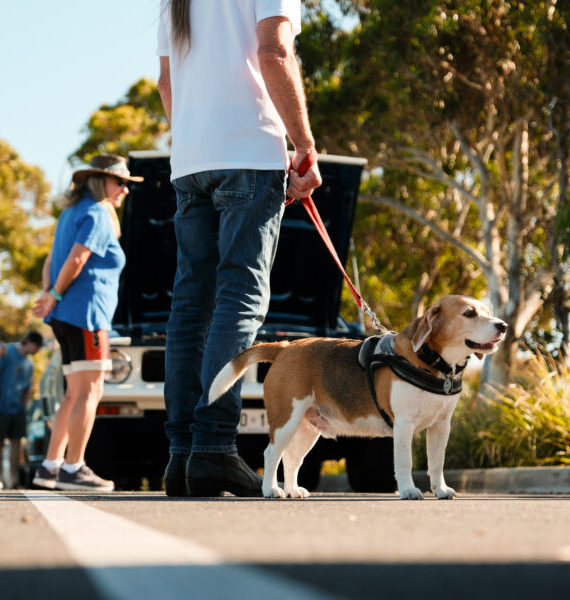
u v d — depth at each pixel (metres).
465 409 8.92
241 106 4.06
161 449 6.48
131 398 6.04
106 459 6.11
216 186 4.11
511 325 15.14
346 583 1.33
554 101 12.66
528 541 1.84
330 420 4.26
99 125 26.52
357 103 15.78
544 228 15.34
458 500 3.95
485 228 16.27
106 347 5.60
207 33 4.12
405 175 18.81
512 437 7.67
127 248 7.23
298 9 4.07
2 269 38.75
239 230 4.03
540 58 13.18
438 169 16.70
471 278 22.00
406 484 3.95
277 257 7.51
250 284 4.04
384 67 14.40
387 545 1.77
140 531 2.02
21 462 10.18
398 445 3.96
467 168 18.45
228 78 4.07
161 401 6.07
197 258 4.26
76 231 5.60
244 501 3.52
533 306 15.32
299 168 4.06
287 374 4.26
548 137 16.31
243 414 6.10
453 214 20.61
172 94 4.29
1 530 2.06
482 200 16.27
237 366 3.98
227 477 4.02
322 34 15.68
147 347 6.13
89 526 2.15
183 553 1.63
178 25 4.17
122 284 7.29
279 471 6.42
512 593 1.24
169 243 7.30
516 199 15.57
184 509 2.81
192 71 4.16
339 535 1.96
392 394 3.98
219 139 4.04
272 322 7.48
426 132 16.39
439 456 4.16
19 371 10.56
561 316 12.38
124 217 7.18
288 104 3.96
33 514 2.56
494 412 8.30
